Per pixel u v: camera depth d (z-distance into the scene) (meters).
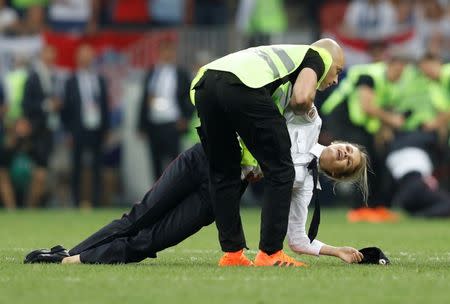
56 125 72.44
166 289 24.64
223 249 30.16
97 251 30.17
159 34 72.94
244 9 77.06
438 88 63.97
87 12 75.06
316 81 28.67
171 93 69.25
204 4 77.31
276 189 28.97
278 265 29.42
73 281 26.05
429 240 44.94
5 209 70.94
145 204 29.95
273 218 29.12
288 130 29.84
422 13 72.81
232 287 24.97
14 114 70.50
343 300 23.11
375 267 29.88
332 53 29.39
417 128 63.88
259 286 25.17
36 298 23.38
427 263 32.50
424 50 72.44
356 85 62.22
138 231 30.12
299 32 73.56
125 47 72.50
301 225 30.72
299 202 30.55
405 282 26.11
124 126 72.00
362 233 49.62
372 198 62.06
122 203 73.06
